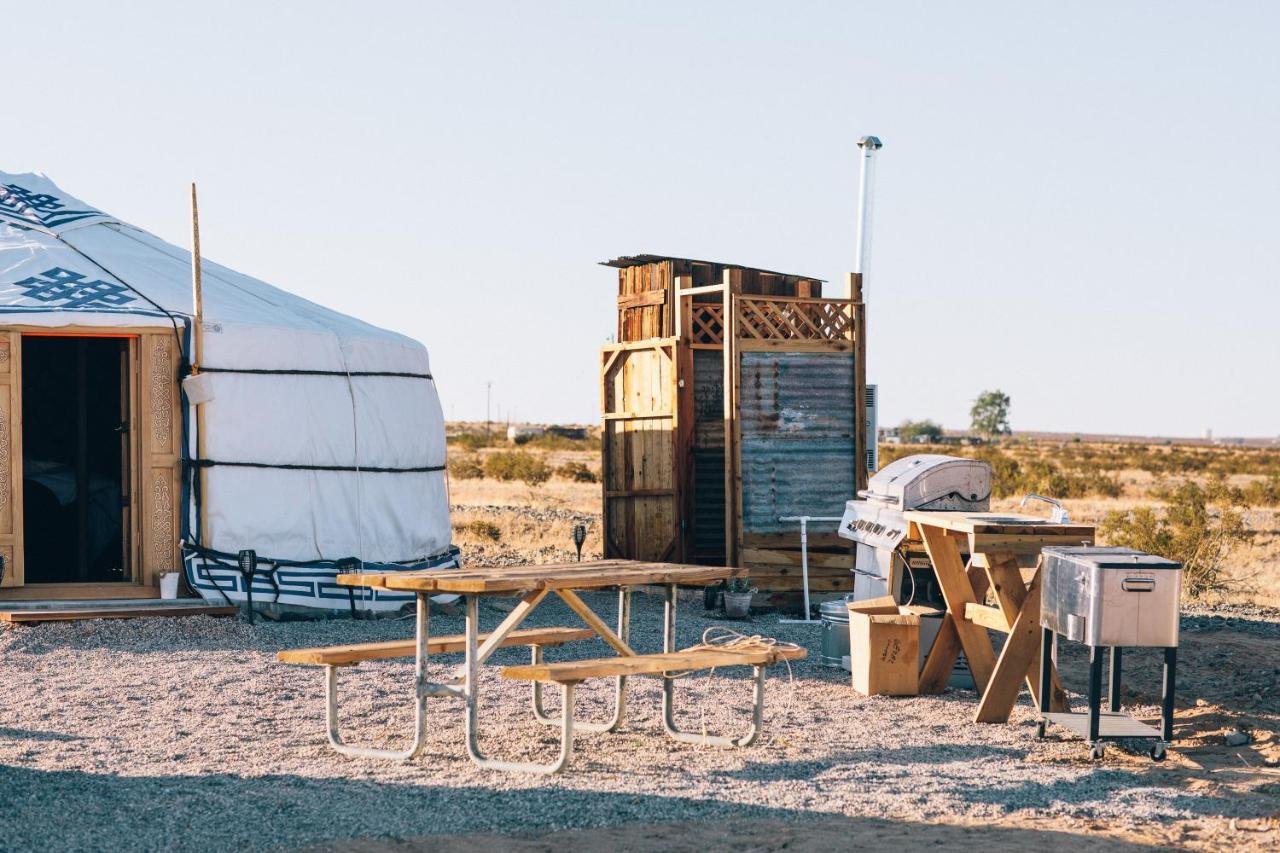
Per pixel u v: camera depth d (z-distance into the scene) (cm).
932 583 1052
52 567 1363
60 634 1051
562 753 666
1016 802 611
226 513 1189
